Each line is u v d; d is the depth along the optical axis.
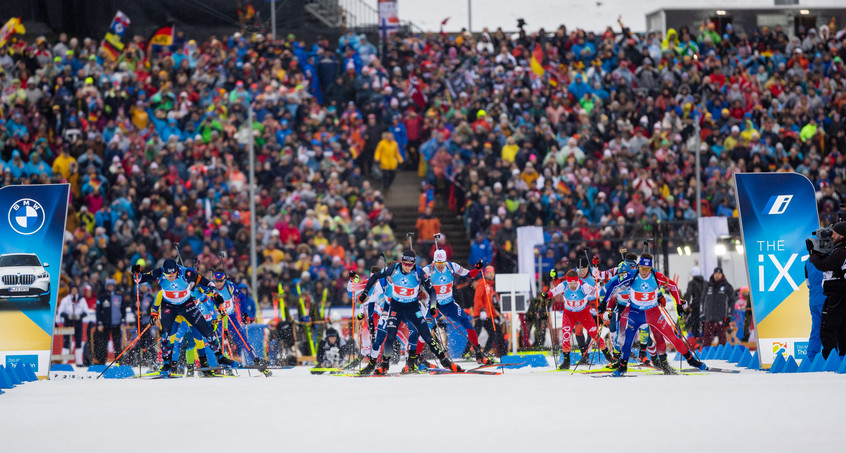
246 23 76.38
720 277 45.09
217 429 15.43
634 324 28.80
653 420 15.33
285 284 51.69
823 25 81.69
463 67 70.88
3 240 34.56
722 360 39.12
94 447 13.75
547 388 22.27
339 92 67.94
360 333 36.91
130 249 54.53
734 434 13.63
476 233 57.53
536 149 62.88
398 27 79.94
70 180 60.28
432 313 33.69
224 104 63.91
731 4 86.12
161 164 59.88
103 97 65.38
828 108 72.19
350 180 59.75
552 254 50.28
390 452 12.84
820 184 64.00
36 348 34.09
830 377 24.12
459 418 16.20
